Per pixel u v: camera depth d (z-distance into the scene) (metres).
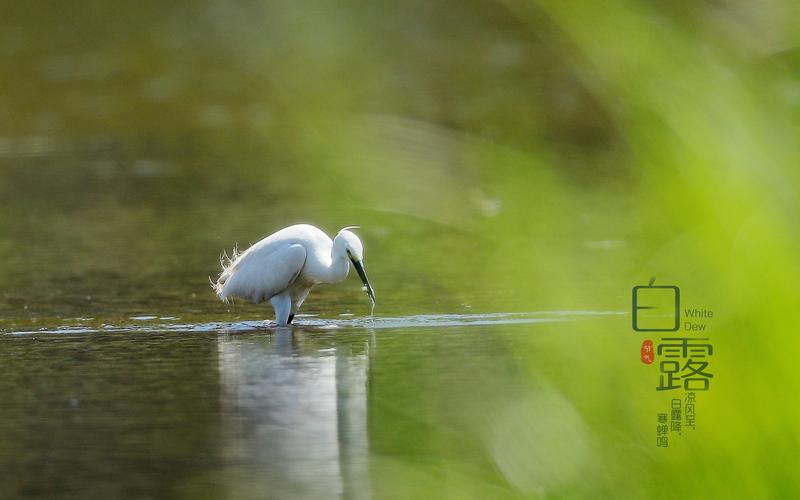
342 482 9.71
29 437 11.95
